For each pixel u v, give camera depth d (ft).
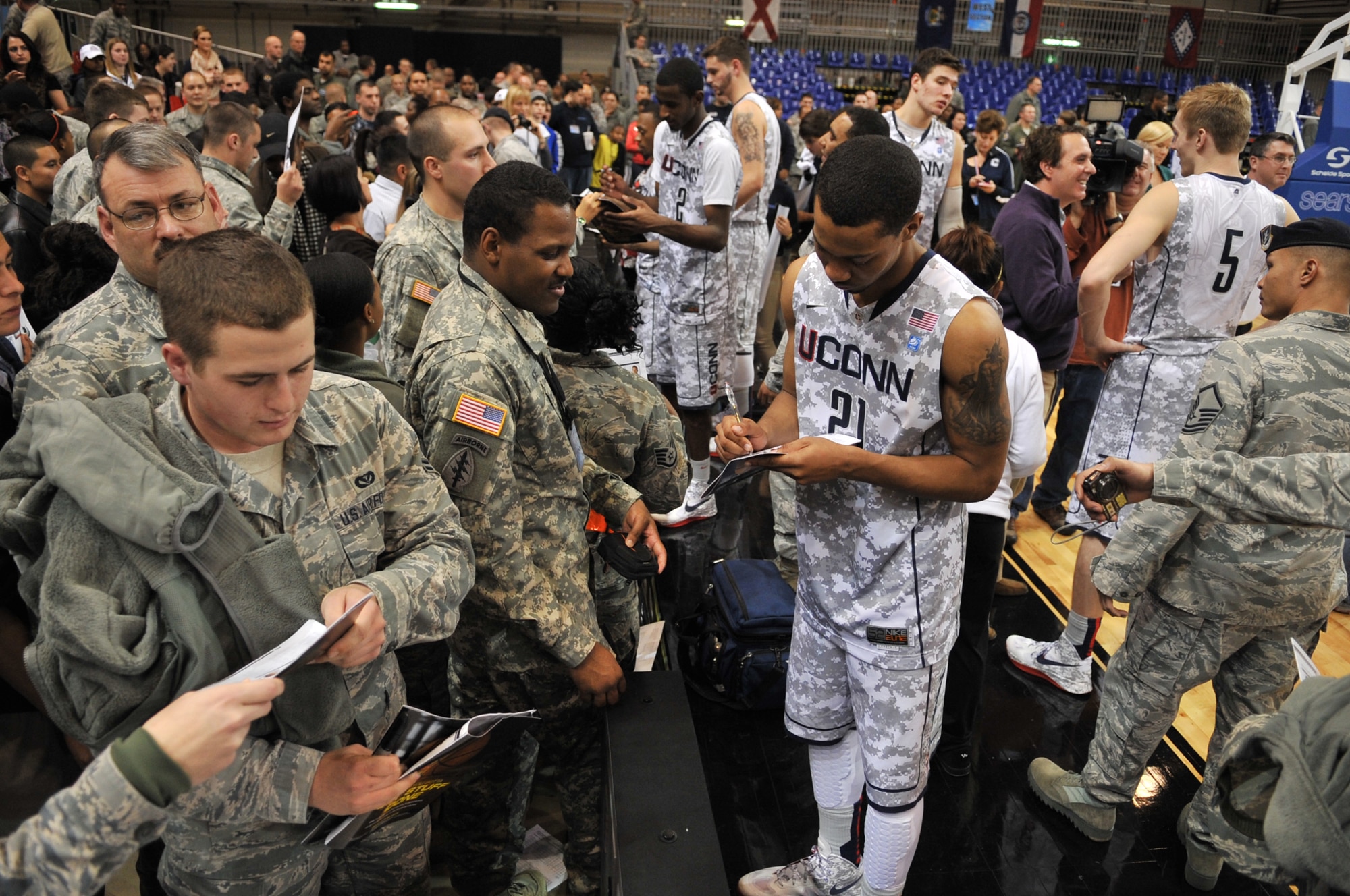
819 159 18.54
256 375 3.52
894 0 53.78
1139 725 7.11
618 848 5.30
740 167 11.22
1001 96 52.08
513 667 6.08
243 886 4.33
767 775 8.32
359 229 11.30
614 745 6.06
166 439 3.80
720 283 11.73
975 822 7.87
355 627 3.75
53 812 2.93
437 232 8.84
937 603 5.45
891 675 5.56
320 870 4.75
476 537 5.51
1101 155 11.87
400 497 4.55
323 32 52.37
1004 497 7.72
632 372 8.35
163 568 3.48
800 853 7.48
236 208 11.22
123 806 2.92
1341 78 17.66
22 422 3.84
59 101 22.68
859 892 6.22
